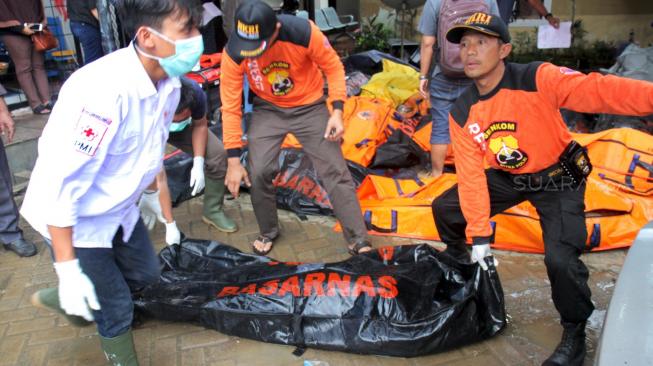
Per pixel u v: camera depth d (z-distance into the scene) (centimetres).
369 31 881
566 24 525
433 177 451
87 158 171
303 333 266
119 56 180
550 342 271
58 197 172
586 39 854
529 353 263
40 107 607
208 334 285
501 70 233
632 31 841
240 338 280
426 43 416
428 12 408
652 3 827
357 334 258
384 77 587
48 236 191
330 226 402
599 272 328
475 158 251
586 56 820
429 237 374
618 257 343
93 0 562
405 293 267
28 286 338
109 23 500
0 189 358
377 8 896
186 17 175
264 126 337
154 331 290
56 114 174
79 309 184
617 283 180
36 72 602
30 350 279
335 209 346
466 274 278
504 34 222
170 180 449
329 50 313
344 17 855
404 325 253
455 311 253
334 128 318
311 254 364
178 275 310
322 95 335
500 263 343
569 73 219
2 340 288
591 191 353
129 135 184
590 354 260
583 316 243
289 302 270
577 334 248
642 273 176
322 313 264
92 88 171
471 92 244
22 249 372
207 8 644
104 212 198
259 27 266
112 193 195
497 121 238
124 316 222
